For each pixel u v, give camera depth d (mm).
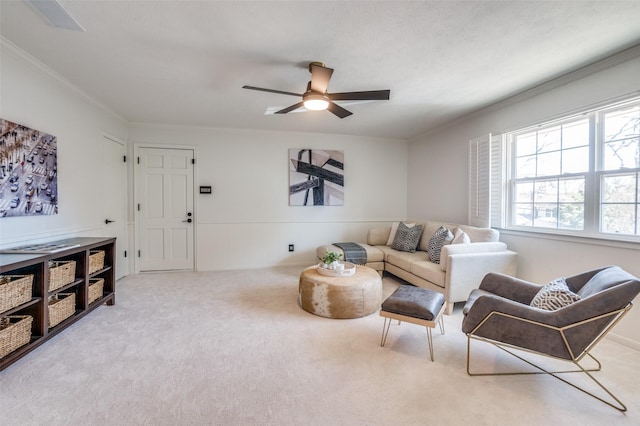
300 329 2533
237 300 3275
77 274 2666
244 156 4797
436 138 4715
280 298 3348
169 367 1939
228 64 2523
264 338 2363
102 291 2994
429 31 2041
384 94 2467
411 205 5426
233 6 1772
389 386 1754
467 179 4055
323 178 5105
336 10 1812
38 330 2146
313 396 1659
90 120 3391
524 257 3180
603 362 2041
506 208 3457
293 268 4848
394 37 2115
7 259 1954
